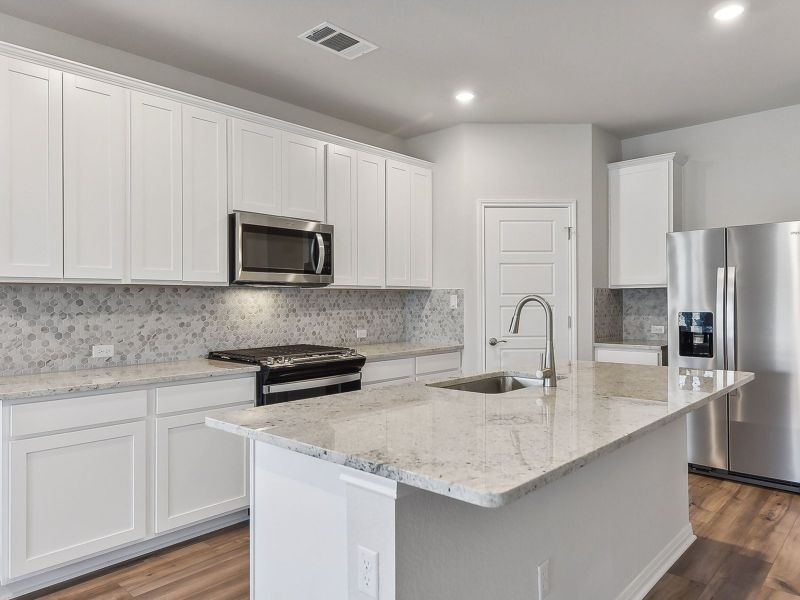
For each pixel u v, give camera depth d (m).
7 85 2.48
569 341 4.62
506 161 4.66
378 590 1.30
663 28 3.01
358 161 4.18
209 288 3.58
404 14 2.84
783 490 3.64
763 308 3.65
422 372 4.34
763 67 3.54
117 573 2.53
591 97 4.05
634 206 4.73
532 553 1.70
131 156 2.90
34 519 2.33
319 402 1.99
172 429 2.78
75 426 2.44
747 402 3.72
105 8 2.76
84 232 2.72
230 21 2.90
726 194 4.57
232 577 2.49
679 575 2.52
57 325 2.91
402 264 4.54
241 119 3.40
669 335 4.07
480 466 1.23
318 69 3.53
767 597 2.34
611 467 2.13
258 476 1.83
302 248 3.68
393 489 1.26
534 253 4.66
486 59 3.39
